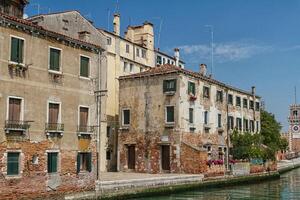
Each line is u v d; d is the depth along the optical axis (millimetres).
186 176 30281
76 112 23484
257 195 28750
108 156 38469
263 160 42125
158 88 35250
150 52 46594
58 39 22656
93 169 24016
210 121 37812
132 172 35594
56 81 22500
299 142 95875
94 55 24875
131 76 36781
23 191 20281
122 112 37031
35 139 21141
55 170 22031
